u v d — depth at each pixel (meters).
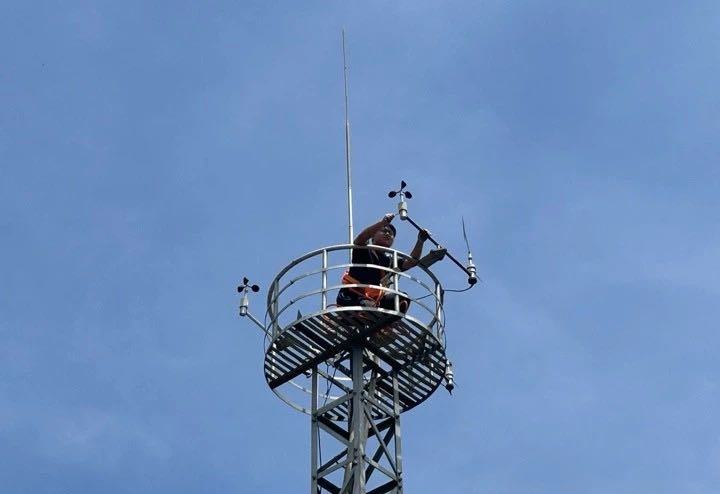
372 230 45.06
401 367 45.16
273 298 44.81
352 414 43.81
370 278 44.56
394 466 43.22
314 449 43.47
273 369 45.41
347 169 52.00
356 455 42.34
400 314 43.19
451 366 44.59
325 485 43.03
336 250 44.41
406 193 45.09
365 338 44.28
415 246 44.84
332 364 45.84
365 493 41.78
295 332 44.06
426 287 45.00
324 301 43.44
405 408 46.41
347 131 53.19
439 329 44.56
